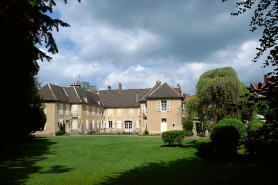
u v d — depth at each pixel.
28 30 7.65
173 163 9.38
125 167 8.62
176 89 37.62
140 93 43.53
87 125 37.31
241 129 10.52
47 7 7.92
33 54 8.09
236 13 4.62
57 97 33.03
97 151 13.66
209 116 16.14
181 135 15.53
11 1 6.62
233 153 10.13
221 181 6.40
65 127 33.44
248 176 6.84
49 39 8.14
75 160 10.50
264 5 3.95
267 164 3.85
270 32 3.80
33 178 6.95
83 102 36.22
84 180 6.69
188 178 6.77
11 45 7.20
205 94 15.80
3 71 7.86
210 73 17.33
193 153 12.09
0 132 15.82
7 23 6.68
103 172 7.77
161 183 6.25
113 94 45.19
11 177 7.04
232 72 16.02
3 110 10.52
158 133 31.45
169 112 31.83
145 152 12.91
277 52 3.12
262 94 3.14
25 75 9.11
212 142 10.65
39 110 20.77
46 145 17.09
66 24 8.14
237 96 14.56
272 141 3.27
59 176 7.19
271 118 2.99
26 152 13.28
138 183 6.28
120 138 24.02
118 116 42.28
